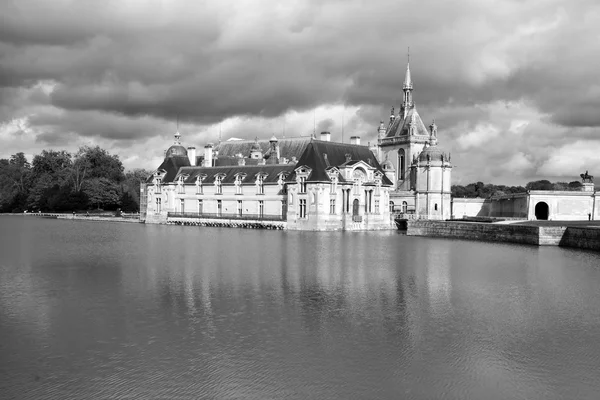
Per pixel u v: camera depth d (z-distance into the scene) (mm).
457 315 42000
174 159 169875
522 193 149750
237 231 126812
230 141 189375
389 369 31156
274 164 146625
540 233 91688
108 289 50906
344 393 28250
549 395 28156
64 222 170875
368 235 117000
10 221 175750
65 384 29062
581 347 34750
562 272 61344
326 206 128125
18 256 74688
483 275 59250
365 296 48344
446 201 154750
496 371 31000
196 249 83688
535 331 37969
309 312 42625
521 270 62688
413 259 72250
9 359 32500
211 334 37000
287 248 85625
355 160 135500
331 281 55281
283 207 139375
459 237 110500
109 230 130875
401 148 180500
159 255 75625
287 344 35094
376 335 37000
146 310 43062
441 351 34000
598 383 29500
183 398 27547
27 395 27828
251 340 35844
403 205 157375
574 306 44844
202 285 52812
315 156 130625
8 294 48812
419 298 47719
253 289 50969
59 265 65875
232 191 150125
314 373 30562
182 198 161875
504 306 44812
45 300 46469
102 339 36000
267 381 29516
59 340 35781
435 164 153000
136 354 33312
